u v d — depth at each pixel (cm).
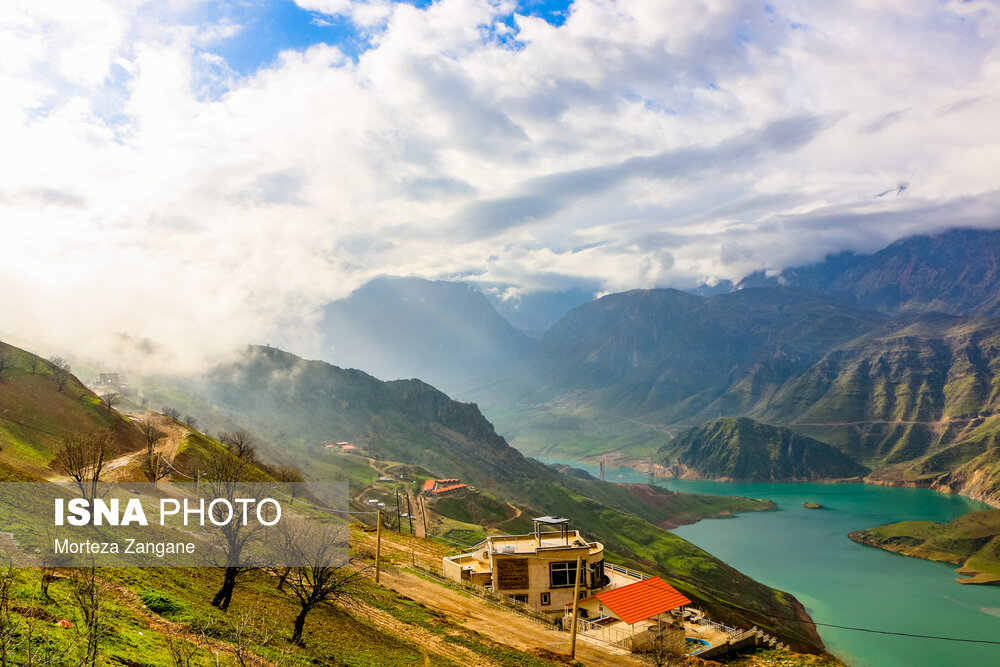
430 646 5303
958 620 19750
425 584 7956
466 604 7300
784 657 6781
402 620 5916
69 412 12900
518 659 5416
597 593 8269
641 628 6950
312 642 4194
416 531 17738
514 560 8244
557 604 8194
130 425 14012
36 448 10150
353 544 9262
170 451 12356
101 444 6981
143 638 2997
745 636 7162
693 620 7762
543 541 9006
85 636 2564
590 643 6475
